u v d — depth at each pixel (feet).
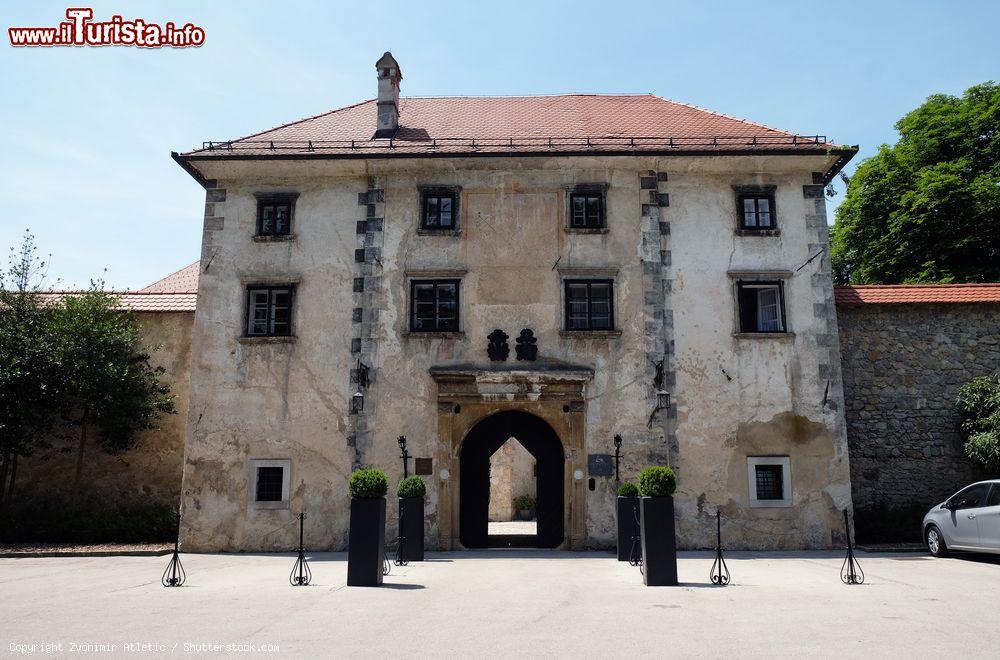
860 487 57.88
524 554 51.34
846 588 34.60
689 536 53.57
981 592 33.32
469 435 56.59
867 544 54.85
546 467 55.93
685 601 30.94
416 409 55.52
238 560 49.21
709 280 57.06
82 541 56.85
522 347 56.03
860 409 58.85
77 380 57.77
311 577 39.68
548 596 32.48
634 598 31.81
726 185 58.49
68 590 35.29
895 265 85.76
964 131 85.20
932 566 43.52
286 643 23.32
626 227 57.88
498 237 57.93
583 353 56.03
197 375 56.70
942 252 80.94
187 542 54.39
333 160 57.82
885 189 86.43
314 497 54.65
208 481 55.21
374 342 56.54
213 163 58.44
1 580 39.42
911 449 58.39
